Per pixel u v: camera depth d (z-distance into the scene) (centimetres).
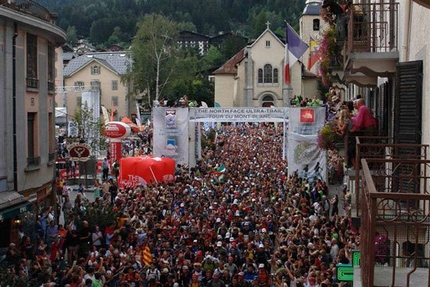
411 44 1895
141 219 3925
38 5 4175
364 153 1984
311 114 5891
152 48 13850
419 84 1756
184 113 6438
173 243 3425
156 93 13562
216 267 2873
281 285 2441
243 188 5075
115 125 7019
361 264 1088
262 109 6219
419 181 1695
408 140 1791
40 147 4269
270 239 3522
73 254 3434
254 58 15138
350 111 2572
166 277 2811
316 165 5909
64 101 12862
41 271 2739
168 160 5488
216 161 7462
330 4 2550
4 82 3697
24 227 3669
